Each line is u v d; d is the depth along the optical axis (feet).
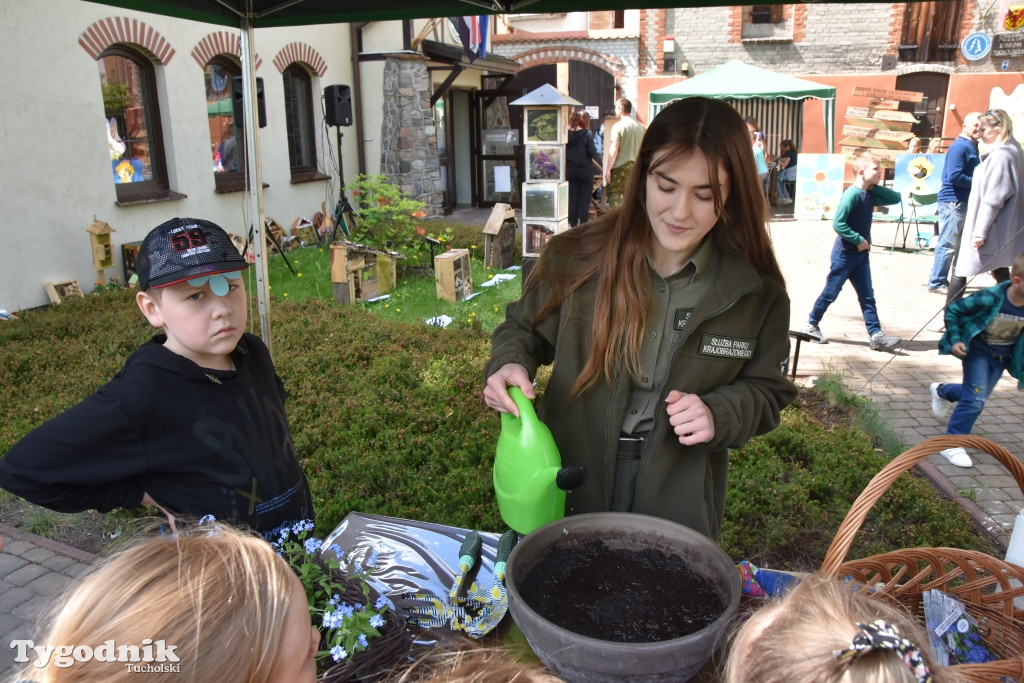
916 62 55.62
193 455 4.99
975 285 27.43
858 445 13.64
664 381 5.40
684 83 43.16
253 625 2.63
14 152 22.59
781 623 3.16
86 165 24.99
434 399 15.07
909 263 32.81
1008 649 4.76
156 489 4.99
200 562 2.75
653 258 5.53
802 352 20.67
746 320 5.41
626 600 4.29
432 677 3.67
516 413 5.13
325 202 38.27
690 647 3.55
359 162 40.27
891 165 47.44
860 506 4.65
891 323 23.45
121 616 2.57
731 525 10.57
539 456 4.96
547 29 58.59
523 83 59.72
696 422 4.95
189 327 4.87
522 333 5.92
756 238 5.38
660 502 5.47
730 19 56.34
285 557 4.70
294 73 36.11
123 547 3.08
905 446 14.34
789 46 56.59
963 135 25.31
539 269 5.93
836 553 4.60
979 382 13.64
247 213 32.68
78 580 2.93
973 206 18.76
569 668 3.66
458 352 18.33
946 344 13.73
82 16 24.35
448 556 5.52
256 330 19.80
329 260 30.63
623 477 5.66
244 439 5.24
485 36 38.78
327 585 4.33
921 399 17.29
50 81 23.50
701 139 4.79
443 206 49.24
